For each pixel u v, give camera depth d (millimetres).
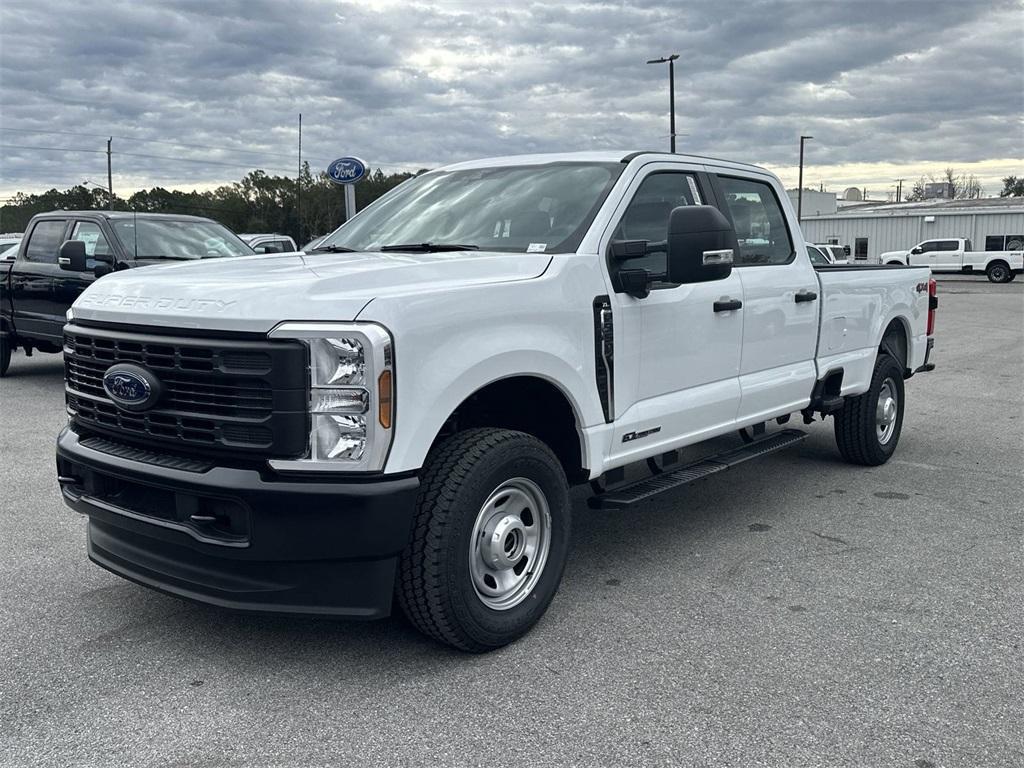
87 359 3809
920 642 3852
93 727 3188
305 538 3260
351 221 5277
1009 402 10078
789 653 3744
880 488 6410
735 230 5277
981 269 43500
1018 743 3059
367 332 3211
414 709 3303
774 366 5527
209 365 3336
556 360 3906
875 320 6648
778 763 2938
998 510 5852
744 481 6613
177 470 3416
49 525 5508
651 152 4859
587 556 5000
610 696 3387
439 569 3475
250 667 3646
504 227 4500
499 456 3635
